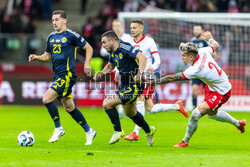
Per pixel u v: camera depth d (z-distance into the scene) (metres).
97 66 58.06
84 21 86.19
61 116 49.75
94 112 54.09
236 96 57.81
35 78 62.12
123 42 26.25
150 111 32.19
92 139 28.64
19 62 63.88
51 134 34.22
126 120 44.88
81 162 21.66
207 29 58.75
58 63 28.03
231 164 21.25
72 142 29.72
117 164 21.12
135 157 23.30
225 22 57.78
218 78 27.05
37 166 20.73
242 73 57.84
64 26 28.19
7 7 82.62
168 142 30.36
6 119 45.97
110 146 27.86
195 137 33.19
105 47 26.23
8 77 62.91
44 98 27.97
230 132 36.41
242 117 49.31
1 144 28.33
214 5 74.19
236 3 73.88
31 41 65.12
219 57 51.66
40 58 28.84
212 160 22.34
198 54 26.84
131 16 54.59
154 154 24.53
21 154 24.12
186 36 59.06
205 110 27.23
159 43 58.94
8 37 65.00
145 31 58.22
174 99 56.47
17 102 62.78
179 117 49.34
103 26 71.94
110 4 78.56
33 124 41.44
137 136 30.02
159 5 75.31
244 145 29.28
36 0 82.25
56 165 20.94
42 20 81.38
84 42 28.06
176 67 57.62
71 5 89.19
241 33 58.25
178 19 58.06
